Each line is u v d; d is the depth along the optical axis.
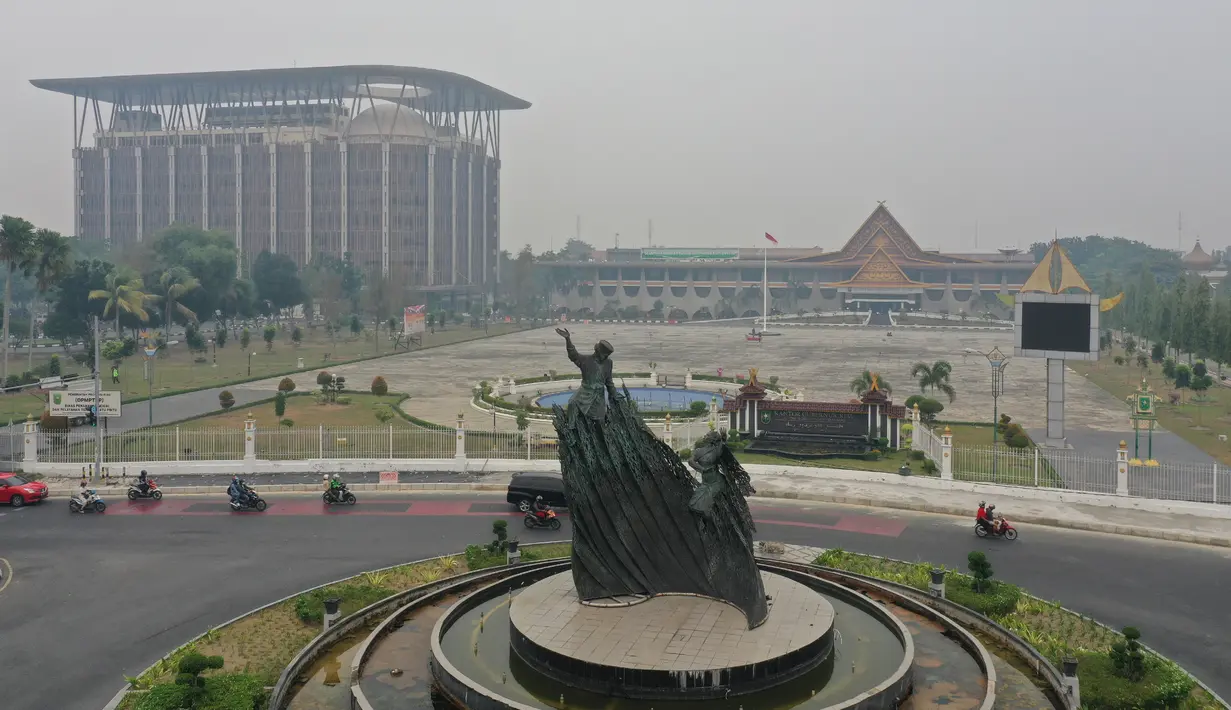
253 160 186.25
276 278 146.38
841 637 24.84
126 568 33.47
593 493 24.58
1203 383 75.50
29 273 85.75
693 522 24.80
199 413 68.44
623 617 23.81
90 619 28.59
